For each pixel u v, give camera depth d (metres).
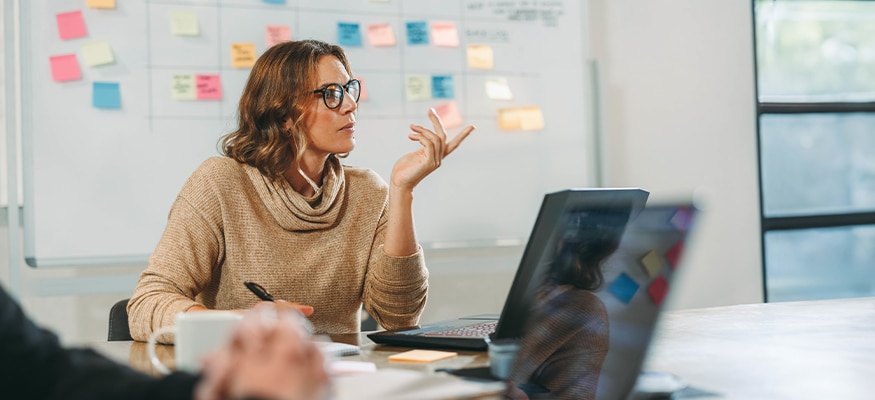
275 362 0.60
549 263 0.99
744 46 3.34
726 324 1.52
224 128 2.75
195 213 1.70
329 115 1.79
